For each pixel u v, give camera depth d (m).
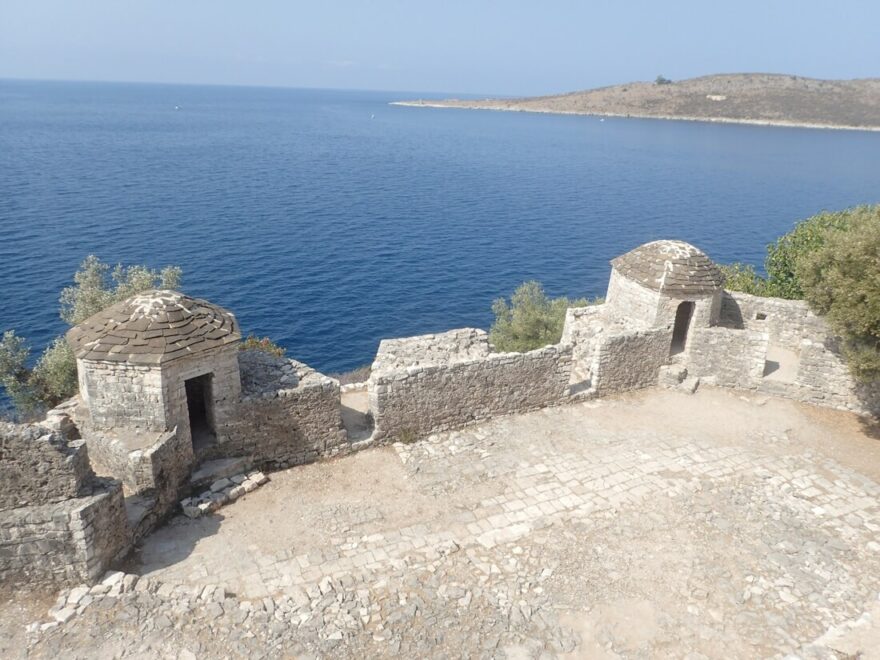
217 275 50.56
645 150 160.12
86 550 11.94
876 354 18.88
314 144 153.50
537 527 14.98
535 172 119.88
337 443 17.70
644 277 23.61
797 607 12.74
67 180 81.44
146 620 11.48
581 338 24.89
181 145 132.88
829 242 20.22
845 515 16.06
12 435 11.38
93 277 25.61
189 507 14.78
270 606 12.09
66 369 23.30
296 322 43.56
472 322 45.53
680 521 15.36
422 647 11.39
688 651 11.62
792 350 25.45
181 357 14.52
